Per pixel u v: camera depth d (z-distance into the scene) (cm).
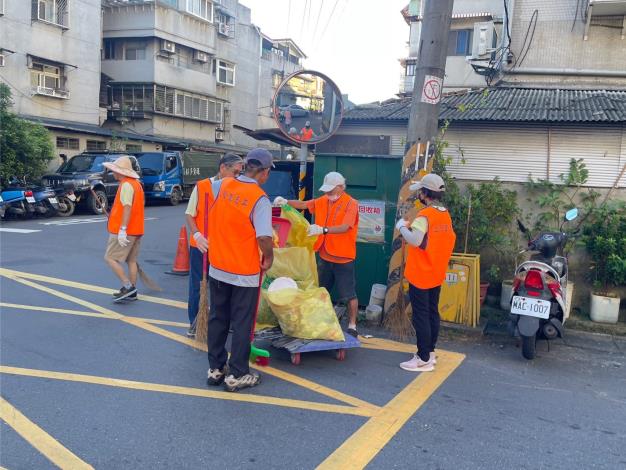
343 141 972
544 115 790
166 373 468
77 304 677
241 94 3959
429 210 489
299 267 536
